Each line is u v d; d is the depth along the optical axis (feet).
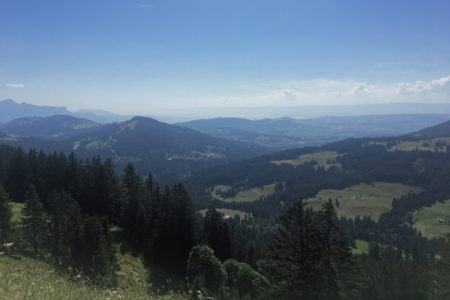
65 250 139.54
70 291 43.62
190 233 209.56
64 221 158.71
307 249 76.48
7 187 287.07
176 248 203.10
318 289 73.82
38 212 158.30
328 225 77.36
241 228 469.57
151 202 257.96
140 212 233.14
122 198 270.05
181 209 218.59
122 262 175.94
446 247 127.65
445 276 103.96
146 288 66.54
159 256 198.80
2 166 317.22
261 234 481.46
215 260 145.89
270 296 81.82
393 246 533.96
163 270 183.52
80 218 160.04
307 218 78.48
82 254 136.56
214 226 227.20
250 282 130.41
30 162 309.42
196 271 143.02
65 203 198.49
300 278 74.90
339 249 76.38
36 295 38.40
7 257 82.79
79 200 258.57
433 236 601.21
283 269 78.33
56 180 288.30
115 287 54.08
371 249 343.87
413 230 616.39
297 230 78.07
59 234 154.20
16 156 303.27
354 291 79.46
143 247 216.13
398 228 635.66
